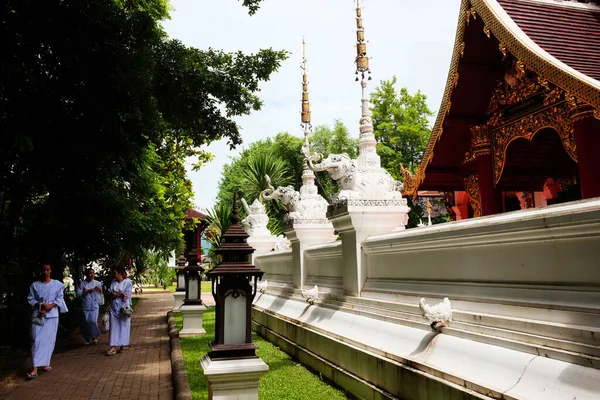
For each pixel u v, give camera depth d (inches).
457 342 149.3
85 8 269.4
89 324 440.8
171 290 1298.0
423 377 148.9
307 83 394.0
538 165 563.2
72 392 263.7
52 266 447.2
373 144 254.4
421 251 187.9
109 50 281.0
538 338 122.9
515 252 139.3
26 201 430.0
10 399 252.1
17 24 261.9
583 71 322.7
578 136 330.3
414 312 183.8
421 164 549.0
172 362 312.3
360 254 237.5
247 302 163.9
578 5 411.8
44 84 276.8
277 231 958.4
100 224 422.0
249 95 425.4
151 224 526.3
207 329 452.4
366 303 223.5
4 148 296.4
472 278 158.2
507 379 124.0
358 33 272.7
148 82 303.6
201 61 404.2
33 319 308.7
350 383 200.8
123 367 328.8
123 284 392.2
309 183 364.8
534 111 413.4
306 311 296.0
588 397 102.0
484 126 485.1
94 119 298.8
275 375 243.3
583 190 328.8
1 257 383.9
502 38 366.6
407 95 1236.5
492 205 481.4
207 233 1090.1
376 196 238.7
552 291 125.8
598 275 113.0
